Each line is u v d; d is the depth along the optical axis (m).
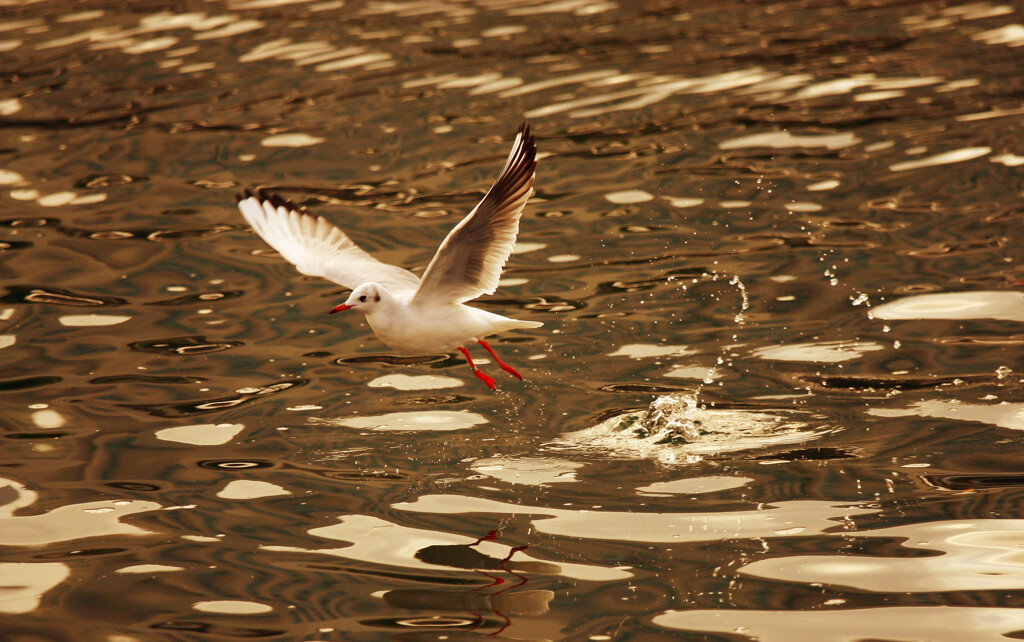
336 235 11.97
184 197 17.48
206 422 11.06
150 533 9.07
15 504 9.56
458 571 8.38
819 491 9.35
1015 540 8.39
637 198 16.53
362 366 12.34
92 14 28.77
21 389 11.82
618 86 21.27
